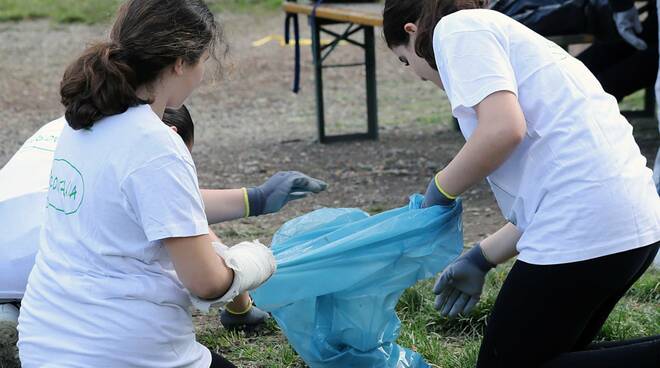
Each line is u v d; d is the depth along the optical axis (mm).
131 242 2699
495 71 2912
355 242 3367
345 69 14375
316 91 9500
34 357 2770
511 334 3107
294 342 3637
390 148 9242
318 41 9336
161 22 2682
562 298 3012
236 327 4523
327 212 3818
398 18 3232
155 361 2752
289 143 9734
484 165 2941
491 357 3178
